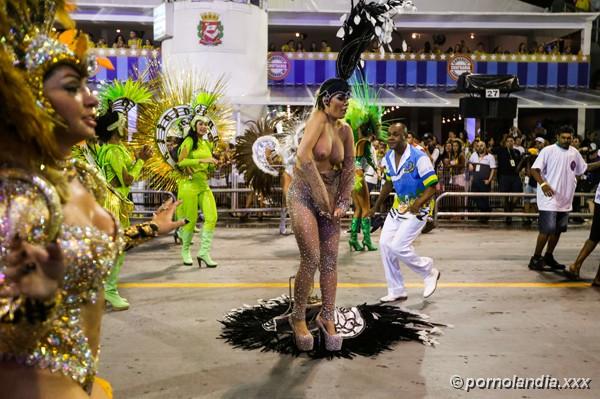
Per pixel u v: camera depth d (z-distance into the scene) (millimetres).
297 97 19875
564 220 8164
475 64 21953
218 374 4410
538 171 8000
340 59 5293
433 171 6211
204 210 8273
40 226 1681
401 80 21797
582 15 22359
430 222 6668
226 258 9000
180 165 7910
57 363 1831
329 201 4715
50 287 1680
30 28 1815
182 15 16375
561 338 5289
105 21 20672
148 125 8062
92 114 1908
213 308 6168
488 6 24047
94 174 2152
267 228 12367
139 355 4789
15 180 1688
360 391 4121
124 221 5574
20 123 1724
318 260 4727
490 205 13891
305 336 4785
